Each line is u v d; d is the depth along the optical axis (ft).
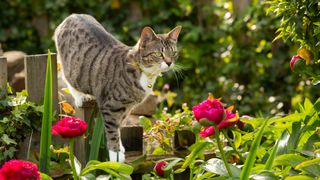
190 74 26.68
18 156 13.44
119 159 13.98
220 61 26.23
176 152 14.06
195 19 28.30
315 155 11.02
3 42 30.27
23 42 30.42
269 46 24.48
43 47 29.73
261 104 24.07
